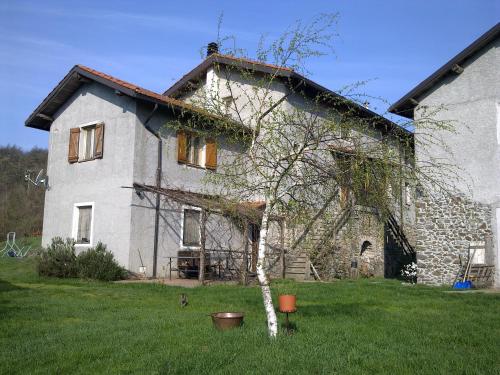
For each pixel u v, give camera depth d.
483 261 13.14
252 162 6.93
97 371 4.82
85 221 15.52
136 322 7.04
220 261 15.52
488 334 6.64
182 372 4.74
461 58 13.69
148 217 14.48
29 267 15.77
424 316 8.05
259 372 4.70
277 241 15.83
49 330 6.47
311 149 6.74
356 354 5.42
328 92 7.17
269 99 7.62
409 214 20.44
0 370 4.73
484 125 13.46
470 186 13.53
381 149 6.70
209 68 15.09
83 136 16.14
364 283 13.70
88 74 15.24
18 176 38.16
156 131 14.95
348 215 8.31
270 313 6.14
